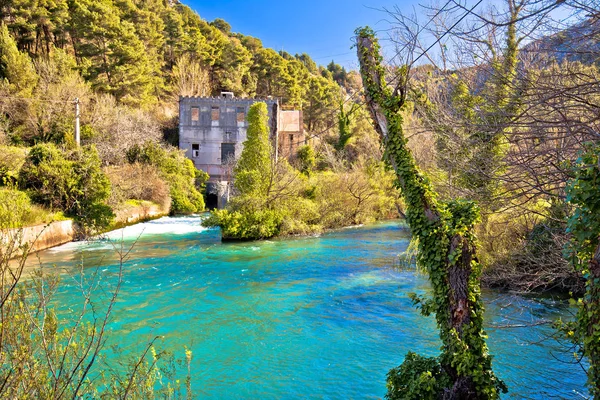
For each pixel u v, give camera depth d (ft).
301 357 28.96
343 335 32.83
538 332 32.48
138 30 180.75
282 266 55.98
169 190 111.75
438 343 31.32
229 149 146.41
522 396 23.86
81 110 107.76
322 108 223.10
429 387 19.48
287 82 228.63
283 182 85.35
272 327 34.37
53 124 99.40
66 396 12.65
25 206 55.83
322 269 54.44
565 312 36.01
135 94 152.97
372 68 24.81
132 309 37.76
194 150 146.00
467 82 28.14
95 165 74.13
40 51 147.33
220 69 225.97
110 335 31.35
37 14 136.36
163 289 44.29
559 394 23.95
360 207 103.81
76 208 71.72
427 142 47.26
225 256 61.93
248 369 27.17
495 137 22.47
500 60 22.80
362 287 46.06
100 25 147.64
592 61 17.31
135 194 99.81
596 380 14.73
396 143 23.73
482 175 24.07
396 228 94.79
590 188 14.38
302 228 83.46
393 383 21.44
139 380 14.79
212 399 23.50
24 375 11.20
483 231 42.34
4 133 88.02
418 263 23.03
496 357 28.76
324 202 94.12
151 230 84.58
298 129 159.33
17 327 11.82
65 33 152.25
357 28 25.72
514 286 38.86
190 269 53.52
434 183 36.78
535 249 36.81
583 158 14.88
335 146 166.71
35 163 70.59
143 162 112.78
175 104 182.29
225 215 75.10
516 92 19.80
